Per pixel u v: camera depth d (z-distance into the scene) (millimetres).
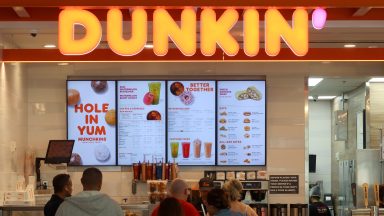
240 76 10305
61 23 6602
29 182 9328
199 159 10211
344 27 7840
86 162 10203
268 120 10367
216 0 6438
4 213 7641
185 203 5816
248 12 6711
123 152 10203
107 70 10312
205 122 10227
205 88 10250
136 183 10164
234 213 5750
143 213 7520
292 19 6840
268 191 10094
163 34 6660
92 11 7613
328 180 15391
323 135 15438
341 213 13359
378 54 8453
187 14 6707
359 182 11336
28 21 7664
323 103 15484
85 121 10219
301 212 9961
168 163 10008
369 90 11766
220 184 9656
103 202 5113
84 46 6617
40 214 7934
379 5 6211
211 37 6719
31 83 10406
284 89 10391
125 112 10227
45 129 10359
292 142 10344
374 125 11781
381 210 8398
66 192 6102
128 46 6641
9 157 9266
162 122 10219
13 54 8688
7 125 9219
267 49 6680
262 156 10242
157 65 10312
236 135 10234
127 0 6477
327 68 10469
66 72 10359
